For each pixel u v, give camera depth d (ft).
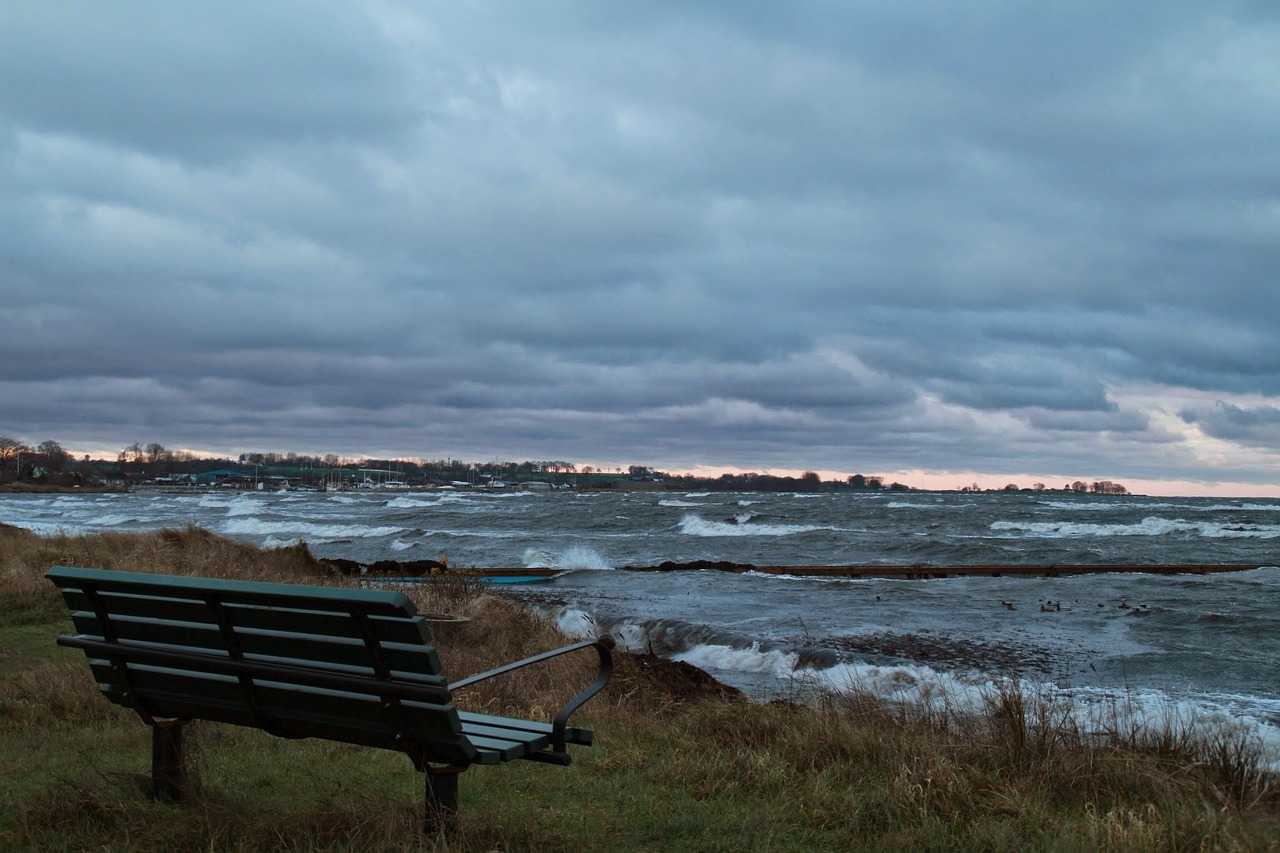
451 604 46.19
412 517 229.45
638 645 52.21
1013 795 16.25
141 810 14.44
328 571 71.36
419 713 12.46
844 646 51.37
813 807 15.81
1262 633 54.90
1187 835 13.84
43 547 61.52
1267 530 168.55
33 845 13.28
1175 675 43.32
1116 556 122.72
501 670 13.85
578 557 109.09
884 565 109.81
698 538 160.35
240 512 261.03
